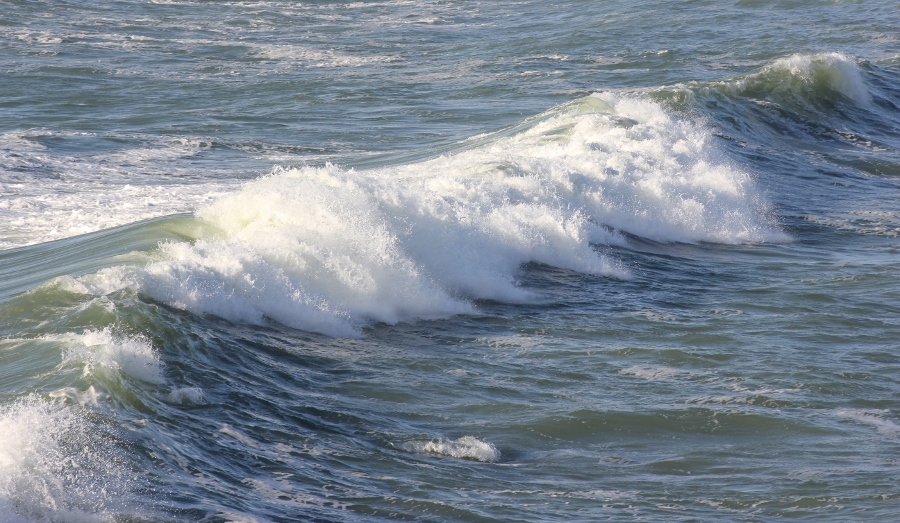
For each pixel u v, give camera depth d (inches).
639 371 1320.1
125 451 892.6
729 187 2480.3
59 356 1075.3
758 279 1865.2
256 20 7751.0
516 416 1144.2
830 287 1793.8
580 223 2005.4
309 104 4409.5
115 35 6599.4
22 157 2957.7
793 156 3228.3
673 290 1772.9
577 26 7022.6
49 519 774.5
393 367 1283.2
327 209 1626.5
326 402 1135.6
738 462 1038.4
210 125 3833.7
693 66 5413.4
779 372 1321.4
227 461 935.7
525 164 2263.8
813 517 906.1
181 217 1695.4
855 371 1334.9
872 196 2733.8
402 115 4126.5
